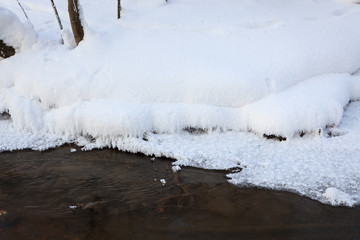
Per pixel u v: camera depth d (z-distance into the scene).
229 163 4.46
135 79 5.16
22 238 3.54
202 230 3.58
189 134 5.02
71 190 4.20
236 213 3.78
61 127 5.07
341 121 5.02
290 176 4.18
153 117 4.97
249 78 5.03
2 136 5.07
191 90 5.05
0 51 5.65
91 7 7.15
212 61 5.32
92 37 5.60
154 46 5.62
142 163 4.66
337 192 3.84
